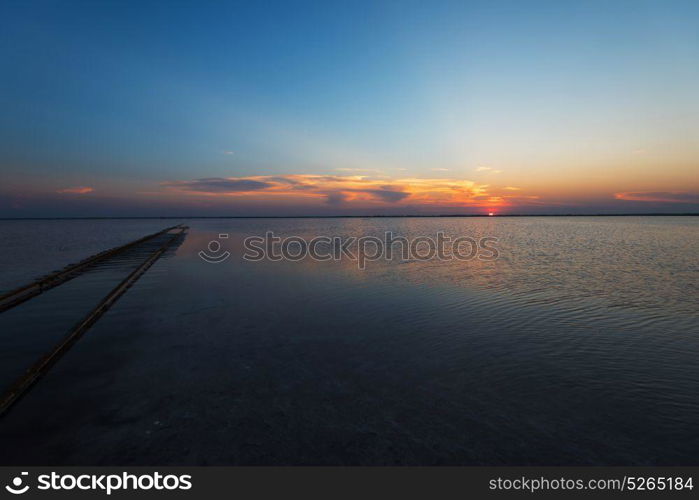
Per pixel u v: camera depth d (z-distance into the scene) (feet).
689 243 130.11
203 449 16.48
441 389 22.26
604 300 45.01
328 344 30.04
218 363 25.98
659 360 26.53
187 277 61.77
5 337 31.37
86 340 30.50
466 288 52.54
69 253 114.01
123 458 15.83
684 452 16.22
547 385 22.71
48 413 19.17
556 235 182.60
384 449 16.53
